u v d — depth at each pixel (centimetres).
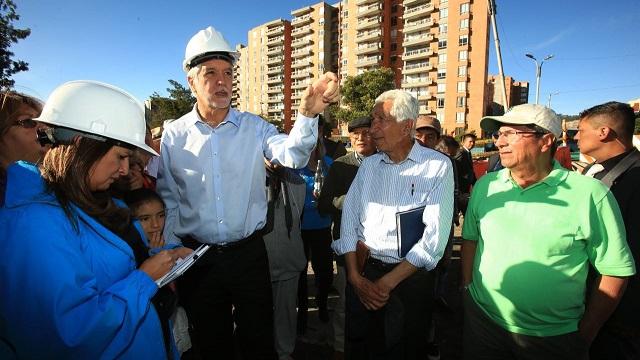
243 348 219
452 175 202
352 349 217
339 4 6044
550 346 163
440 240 191
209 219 202
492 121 176
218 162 202
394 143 199
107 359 108
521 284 164
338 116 4153
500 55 1353
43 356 99
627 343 185
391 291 200
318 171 325
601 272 158
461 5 4419
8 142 169
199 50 187
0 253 97
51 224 101
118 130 115
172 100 1753
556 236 157
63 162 108
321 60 6162
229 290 210
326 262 345
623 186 197
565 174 163
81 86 118
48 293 96
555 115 163
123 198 204
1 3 1497
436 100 4744
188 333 230
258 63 7731
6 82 1519
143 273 120
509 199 173
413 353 203
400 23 5225
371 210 211
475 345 188
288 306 271
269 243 258
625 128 209
